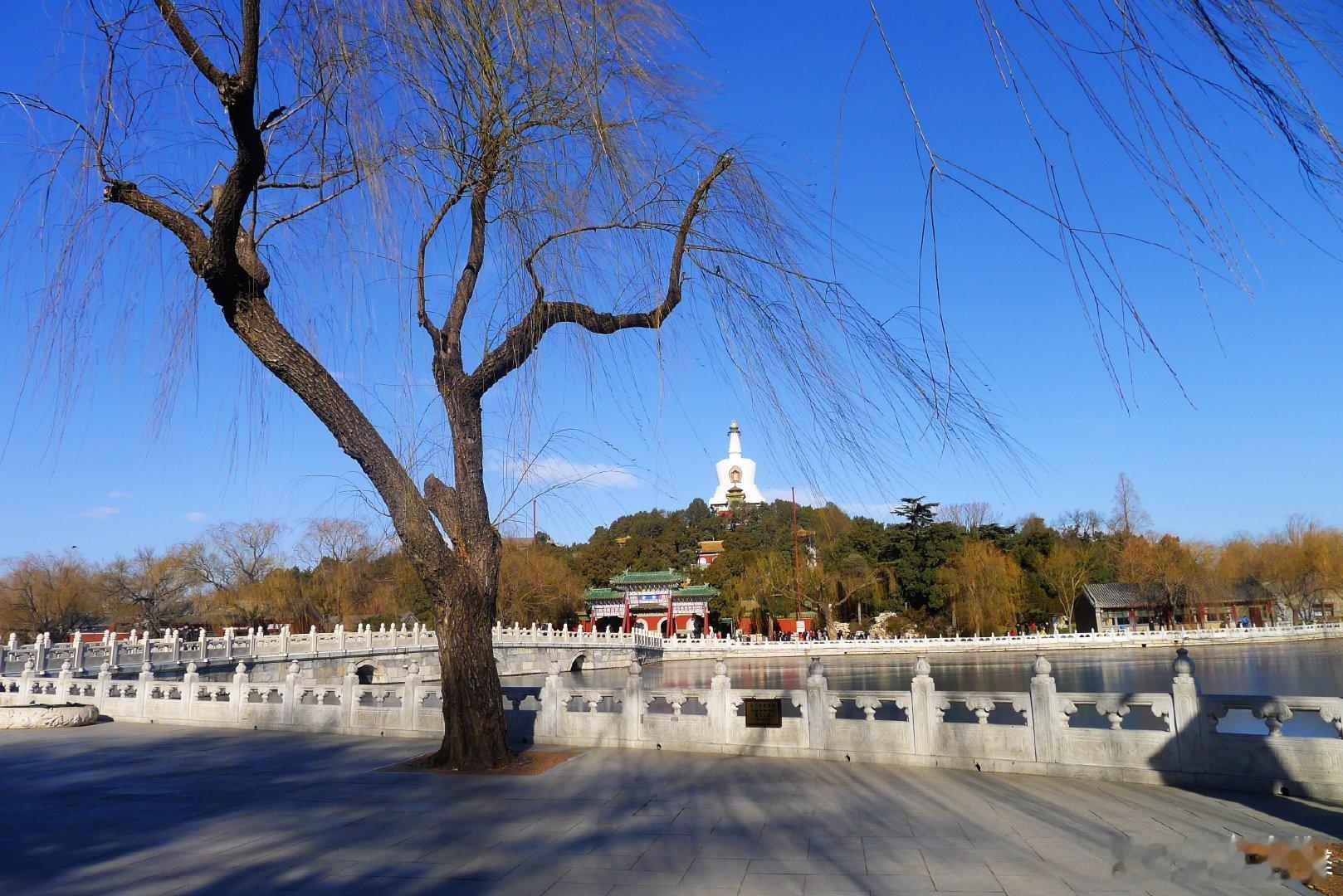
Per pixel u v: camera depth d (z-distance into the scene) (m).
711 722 13.97
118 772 13.50
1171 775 10.70
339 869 7.57
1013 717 29.38
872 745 12.75
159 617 66.75
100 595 65.31
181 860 8.02
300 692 18.94
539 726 15.23
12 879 7.46
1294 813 9.02
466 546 13.03
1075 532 96.88
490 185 10.34
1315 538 78.94
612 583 87.50
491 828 9.04
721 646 75.75
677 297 11.13
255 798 11.04
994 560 76.38
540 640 60.72
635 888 6.84
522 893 6.77
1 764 14.56
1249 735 10.30
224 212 9.66
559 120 8.58
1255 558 83.06
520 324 11.24
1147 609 84.62
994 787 10.69
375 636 54.03
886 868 7.22
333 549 61.81
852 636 82.00
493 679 13.10
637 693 14.59
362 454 12.27
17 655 34.03
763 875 7.09
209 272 10.49
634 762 13.05
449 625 12.93
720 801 10.19
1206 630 77.00
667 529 110.00
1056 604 83.12
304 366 11.59
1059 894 6.47
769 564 79.50
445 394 13.07
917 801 9.91
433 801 10.55
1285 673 49.94
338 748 15.70
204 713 20.64
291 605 65.19
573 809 9.88
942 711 12.45
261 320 11.32
